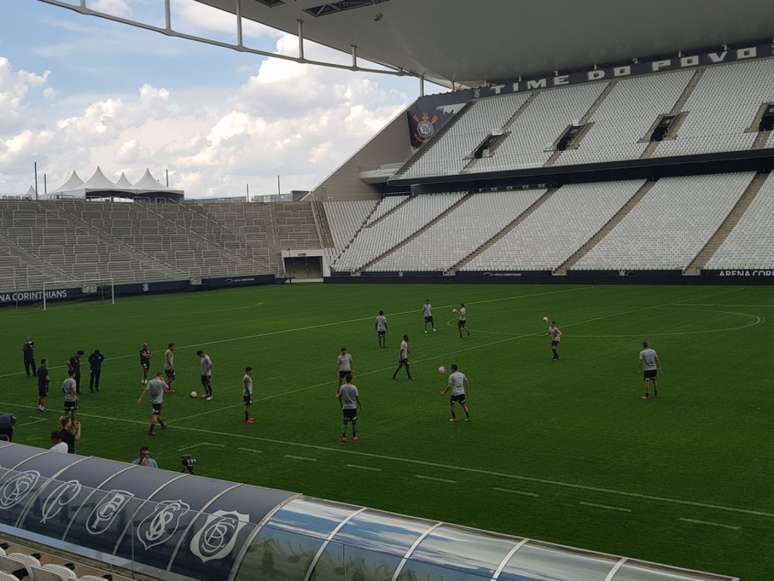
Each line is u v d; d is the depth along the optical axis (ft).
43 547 41.83
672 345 111.34
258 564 35.45
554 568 29.89
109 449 67.15
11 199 274.77
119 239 275.59
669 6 248.11
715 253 214.69
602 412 73.92
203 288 266.98
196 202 314.55
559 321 142.51
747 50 280.31
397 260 272.92
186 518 38.58
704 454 59.47
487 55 300.20
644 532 44.88
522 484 54.24
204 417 78.28
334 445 66.23
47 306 221.46
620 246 233.35
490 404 79.10
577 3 246.88
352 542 33.86
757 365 94.22
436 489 53.93
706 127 257.55
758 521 45.85
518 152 288.71
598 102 298.56
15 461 46.68
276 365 107.24
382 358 110.42
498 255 252.62
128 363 113.60
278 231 308.81
